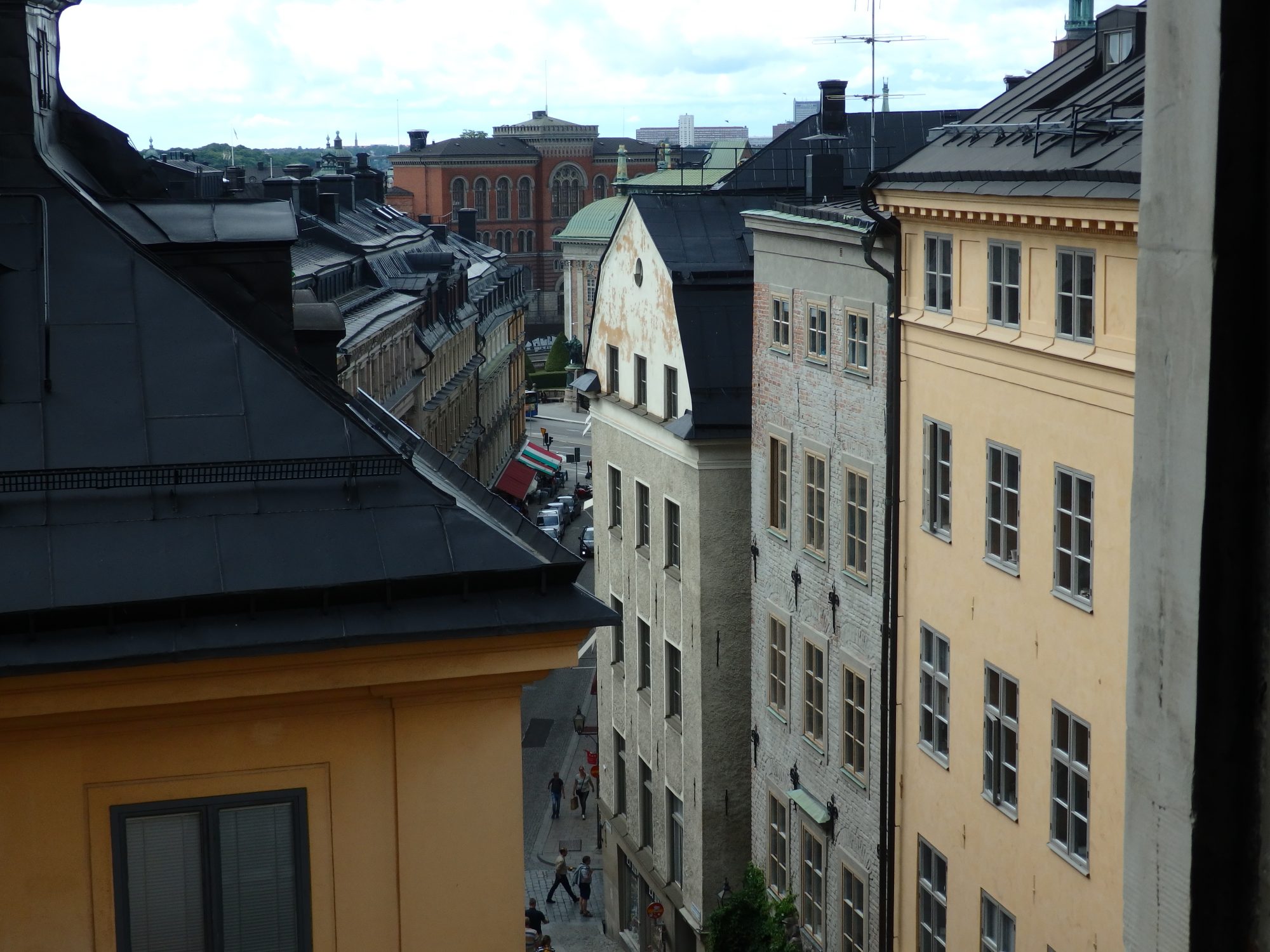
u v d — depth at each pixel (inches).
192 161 3954.2
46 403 365.1
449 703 354.0
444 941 361.7
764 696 1248.8
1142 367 186.4
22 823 338.6
